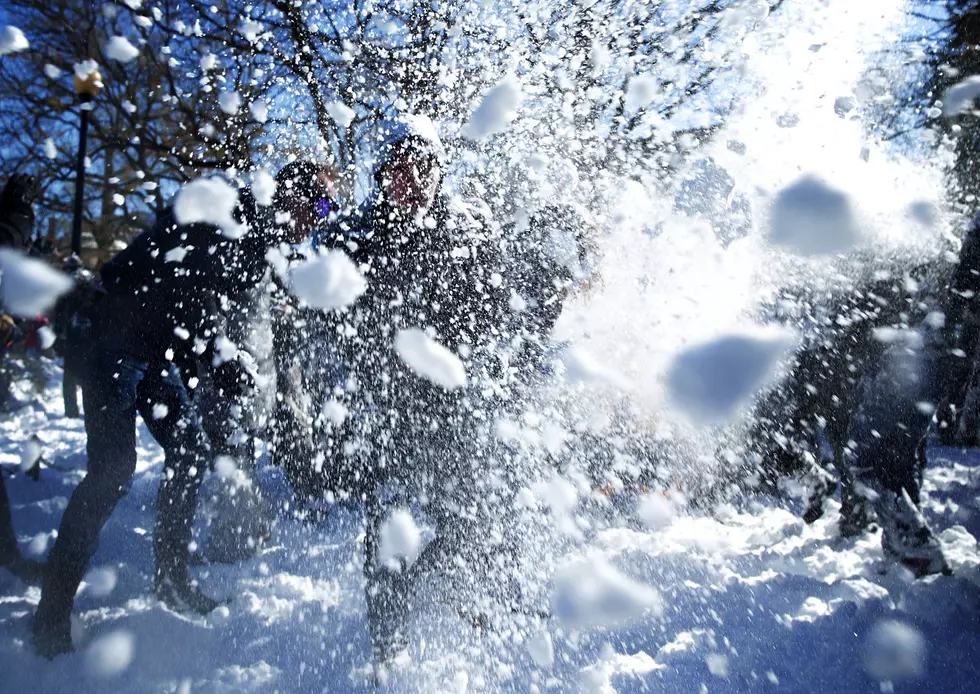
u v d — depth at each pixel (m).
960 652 2.34
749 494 4.16
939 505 4.23
